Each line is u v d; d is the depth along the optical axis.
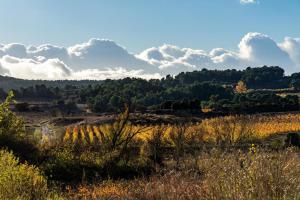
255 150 9.40
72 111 137.75
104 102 156.75
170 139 32.31
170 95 187.75
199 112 99.81
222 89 195.50
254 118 66.50
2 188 9.84
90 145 30.64
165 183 9.28
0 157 13.08
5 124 27.89
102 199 12.18
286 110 108.94
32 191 10.54
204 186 7.26
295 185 6.73
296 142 31.48
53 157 25.83
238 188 6.64
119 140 29.67
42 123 86.69
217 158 11.05
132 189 12.26
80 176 22.66
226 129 43.31
